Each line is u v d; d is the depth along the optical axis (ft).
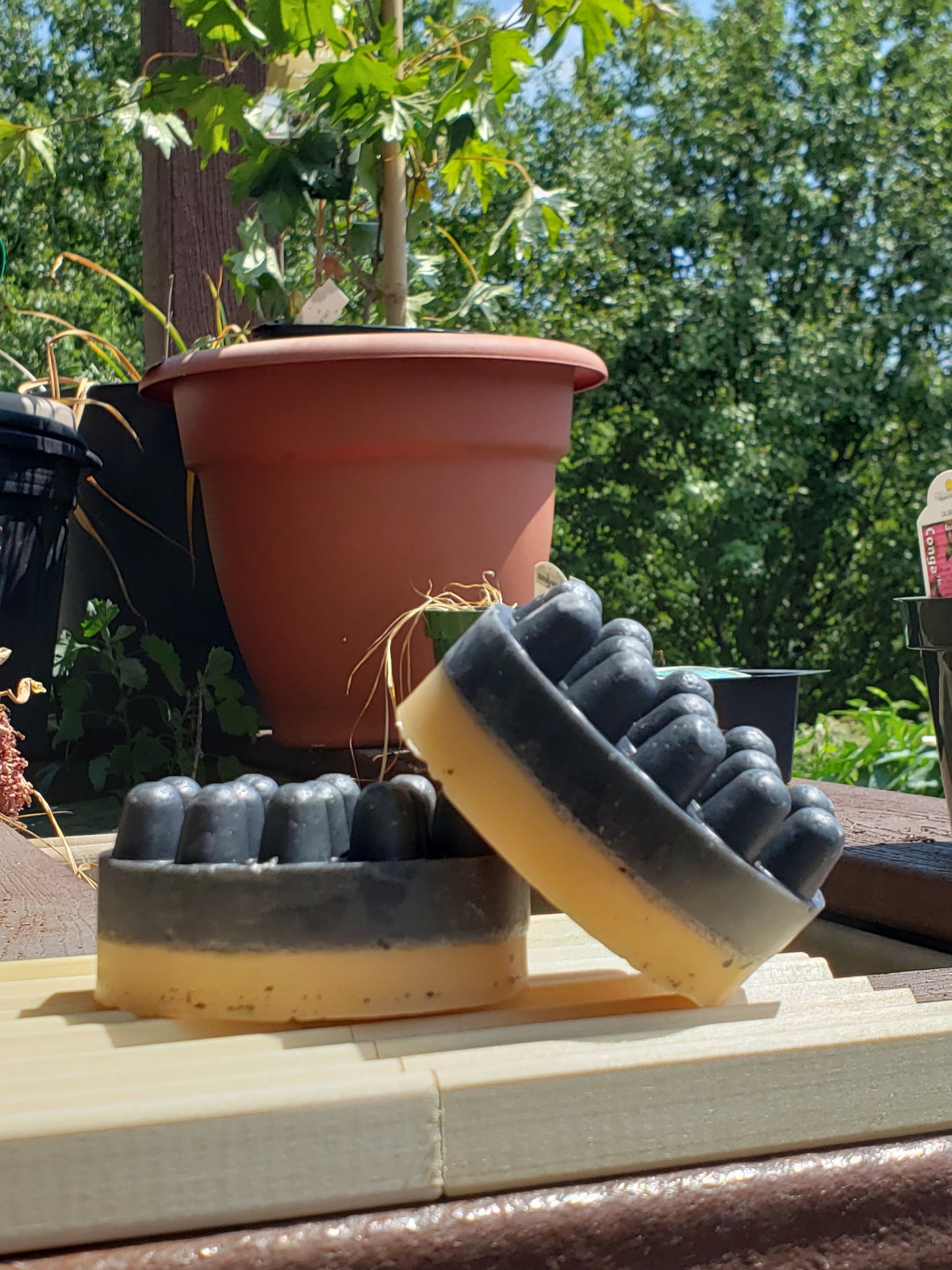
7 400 5.58
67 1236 1.59
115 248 38.88
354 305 8.57
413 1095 1.71
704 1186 1.81
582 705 2.13
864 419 23.70
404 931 2.17
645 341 24.00
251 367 4.91
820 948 4.04
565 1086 1.78
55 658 6.51
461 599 4.79
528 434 5.07
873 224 24.94
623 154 25.45
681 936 2.11
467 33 7.08
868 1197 1.86
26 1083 1.80
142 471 7.02
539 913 4.24
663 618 25.20
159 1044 2.00
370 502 4.97
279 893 2.15
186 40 7.52
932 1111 1.95
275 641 5.25
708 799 2.21
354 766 5.19
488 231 22.89
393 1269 1.66
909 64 26.25
